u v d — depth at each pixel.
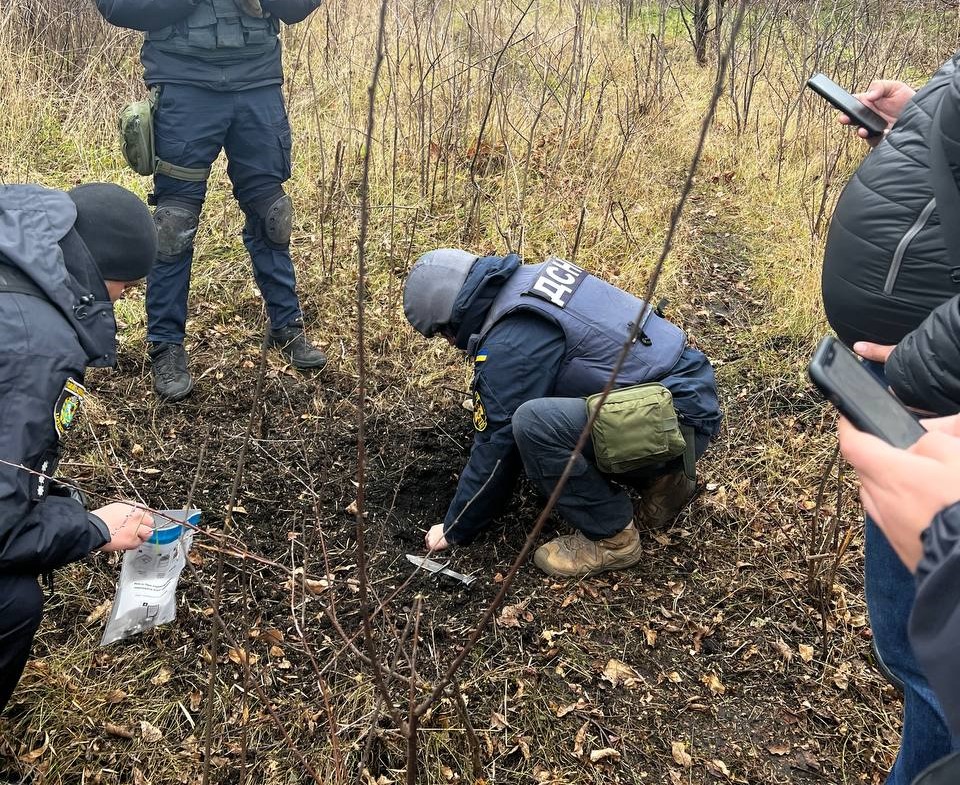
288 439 2.93
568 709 2.17
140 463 2.77
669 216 4.35
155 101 2.74
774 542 2.69
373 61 4.90
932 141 1.52
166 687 2.14
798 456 3.03
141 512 1.97
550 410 2.26
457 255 2.40
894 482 0.89
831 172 4.37
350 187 4.25
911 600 1.67
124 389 3.04
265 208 2.99
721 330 3.71
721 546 2.66
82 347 1.73
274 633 2.22
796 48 5.67
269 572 2.46
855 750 2.12
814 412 3.24
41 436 1.60
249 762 1.99
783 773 2.07
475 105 4.62
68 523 1.74
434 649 2.19
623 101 5.14
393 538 2.62
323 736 2.05
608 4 6.40
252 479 2.76
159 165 2.80
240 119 2.85
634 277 3.89
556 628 2.38
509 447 2.33
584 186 4.33
